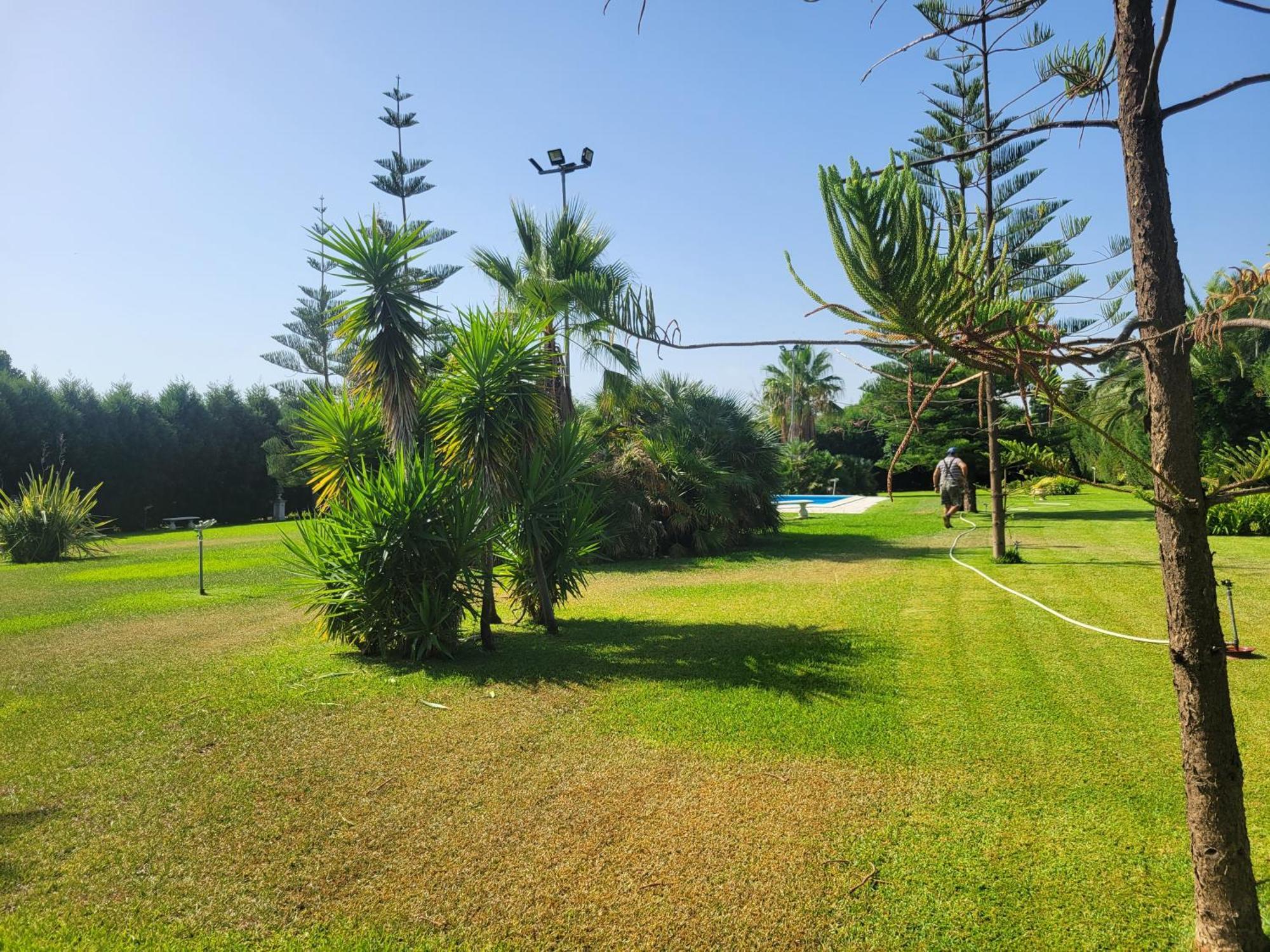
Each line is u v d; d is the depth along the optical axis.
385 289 7.55
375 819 3.94
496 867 3.47
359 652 7.37
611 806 4.02
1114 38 2.32
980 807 3.89
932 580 10.67
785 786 4.20
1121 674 5.94
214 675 6.61
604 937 2.96
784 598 9.75
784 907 3.12
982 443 21.55
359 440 8.19
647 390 16.11
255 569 14.09
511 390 7.69
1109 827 3.65
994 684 5.80
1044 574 10.73
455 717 5.41
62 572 14.46
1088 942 2.83
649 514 14.70
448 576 7.06
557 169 14.52
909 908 3.09
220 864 3.54
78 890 3.35
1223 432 14.14
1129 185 2.32
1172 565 2.46
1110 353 2.03
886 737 4.82
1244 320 1.83
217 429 33.56
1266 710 5.11
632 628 8.24
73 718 5.52
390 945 2.94
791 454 39.00
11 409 27.33
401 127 26.94
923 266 1.75
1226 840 2.48
